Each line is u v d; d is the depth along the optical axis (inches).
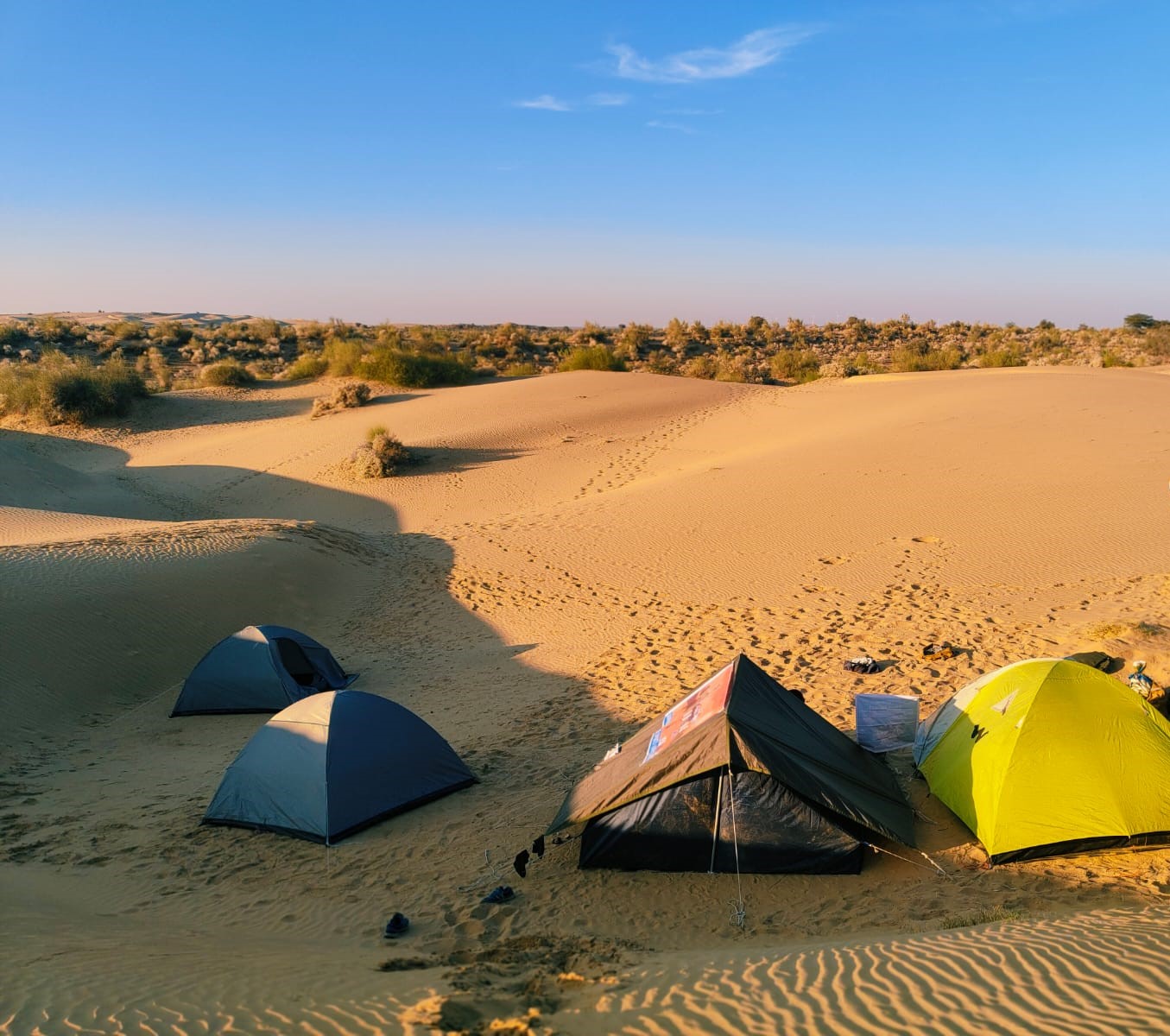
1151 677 439.5
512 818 377.1
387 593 832.3
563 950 257.8
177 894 330.0
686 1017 193.3
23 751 502.9
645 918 287.9
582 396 1891.0
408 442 1518.2
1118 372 1909.4
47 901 311.4
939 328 4653.1
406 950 267.1
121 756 502.0
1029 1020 179.2
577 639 660.1
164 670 637.9
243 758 402.0
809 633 610.2
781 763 312.8
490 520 1097.4
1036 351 3580.2
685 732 331.0
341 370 2324.1
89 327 3769.7
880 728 399.5
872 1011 189.0
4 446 1514.5
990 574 695.7
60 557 743.7
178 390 2301.9
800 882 305.4
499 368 3051.2
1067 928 232.8
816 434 1403.8
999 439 1184.2
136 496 1398.9
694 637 631.2
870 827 305.1
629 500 1079.6
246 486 1403.8
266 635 583.5
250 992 215.8
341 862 349.4
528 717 511.5
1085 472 963.3
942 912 273.0
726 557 822.5
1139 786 305.3
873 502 933.8
